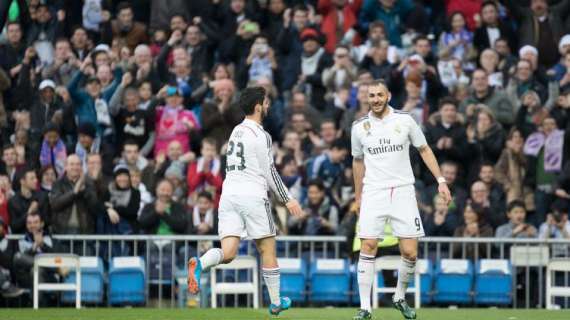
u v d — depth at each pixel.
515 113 51.19
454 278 42.78
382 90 29.06
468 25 56.53
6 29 54.41
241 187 28.38
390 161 29.14
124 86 50.69
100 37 55.88
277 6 56.66
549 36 56.16
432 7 58.88
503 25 56.03
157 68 52.28
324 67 53.56
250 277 42.31
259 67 53.81
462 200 45.69
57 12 55.75
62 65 53.34
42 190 45.12
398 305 29.89
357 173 30.22
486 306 43.19
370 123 29.36
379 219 29.22
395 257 40.25
